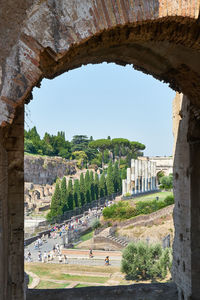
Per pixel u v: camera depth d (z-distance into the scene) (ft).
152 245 70.49
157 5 12.85
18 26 12.32
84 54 17.20
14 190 18.12
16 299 17.78
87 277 69.05
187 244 24.86
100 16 12.48
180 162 26.58
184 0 13.09
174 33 15.53
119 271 73.10
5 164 14.89
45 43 12.25
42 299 25.82
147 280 65.57
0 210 13.44
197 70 19.38
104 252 90.12
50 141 312.71
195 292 23.67
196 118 23.97
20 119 18.39
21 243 18.16
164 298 26.22
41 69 13.29
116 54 19.99
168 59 19.81
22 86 12.25
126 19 12.62
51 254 87.97
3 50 12.27
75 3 12.41
